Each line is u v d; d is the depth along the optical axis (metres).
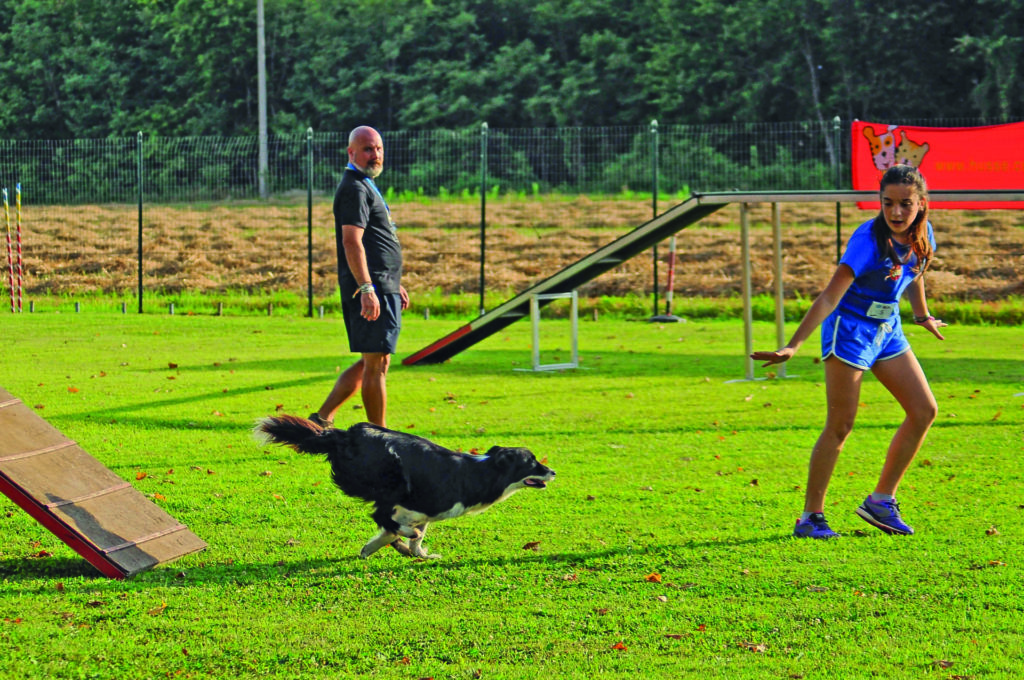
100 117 88.31
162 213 57.94
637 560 10.57
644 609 9.17
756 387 22.05
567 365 25.20
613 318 38.19
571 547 11.03
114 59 91.44
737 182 62.22
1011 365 25.14
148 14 90.62
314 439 10.45
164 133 86.06
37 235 53.28
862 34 73.94
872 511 11.42
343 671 7.92
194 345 29.33
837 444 11.15
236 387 21.80
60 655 8.17
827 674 7.79
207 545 11.05
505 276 47.09
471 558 10.67
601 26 88.31
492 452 10.68
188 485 13.61
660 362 26.30
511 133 81.38
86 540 10.03
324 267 49.06
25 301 41.50
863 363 10.90
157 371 24.09
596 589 9.71
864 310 10.84
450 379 23.30
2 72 89.62
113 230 54.62
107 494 10.91
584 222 55.94
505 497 10.62
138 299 40.22
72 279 46.81
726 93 78.50
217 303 40.94
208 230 54.72
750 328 23.11
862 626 8.74
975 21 72.12
